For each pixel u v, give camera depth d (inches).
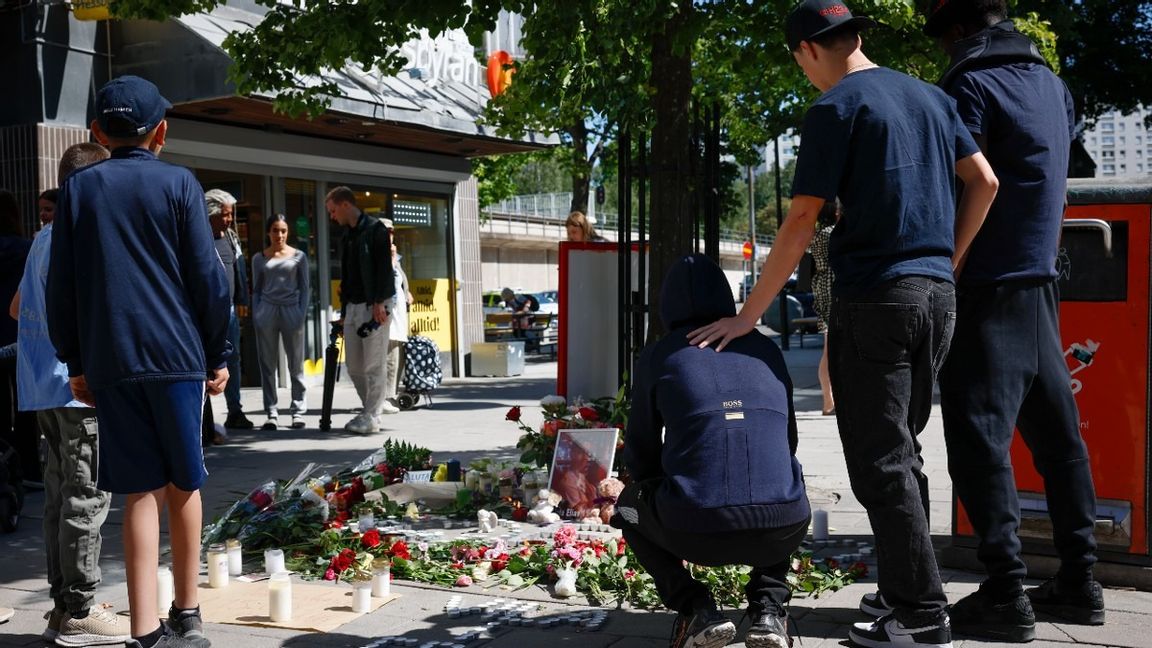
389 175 599.2
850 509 234.1
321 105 322.3
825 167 130.5
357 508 225.0
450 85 575.2
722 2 301.9
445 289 644.7
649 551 135.2
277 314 388.8
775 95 797.9
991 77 150.1
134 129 143.0
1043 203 148.2
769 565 129.0
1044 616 155.9
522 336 925.2
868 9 324.8
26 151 429.1
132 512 138.9
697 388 127.0
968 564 180.5
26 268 160.7
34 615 168.9
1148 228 166.4
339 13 273.0
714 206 253.6
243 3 497.7
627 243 257.6
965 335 148.6
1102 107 870.4
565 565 178.5
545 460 239.8
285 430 389.1
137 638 138.2
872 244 132.0
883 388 132.0
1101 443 170.4
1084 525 152.0
